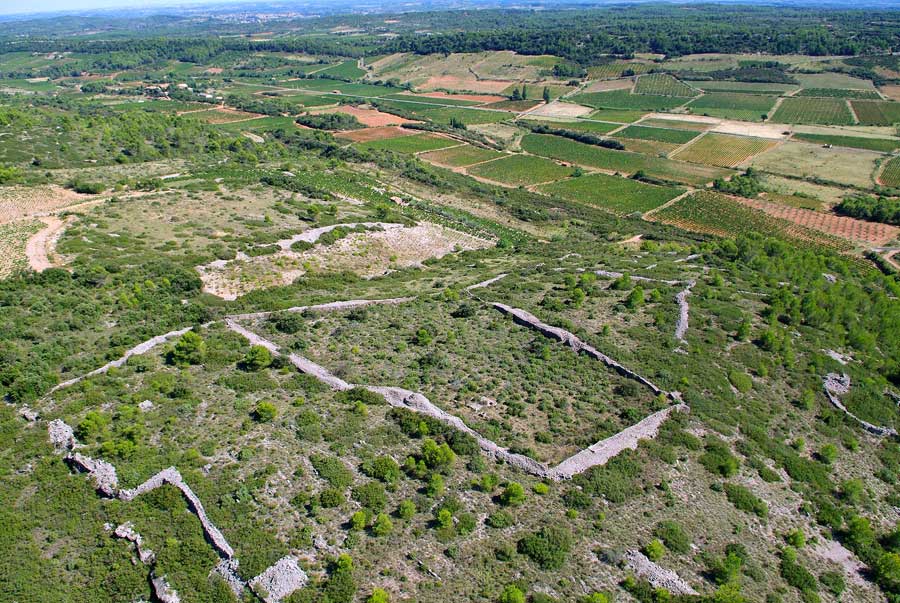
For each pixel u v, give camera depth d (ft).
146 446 121.70
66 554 101.50
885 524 135.13
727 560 110.11
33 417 131.23
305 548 102.78
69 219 273.75
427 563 102.37
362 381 154.51
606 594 100.83
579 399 155.33
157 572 97.81
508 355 174.70
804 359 188.85
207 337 173.78
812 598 110.42
